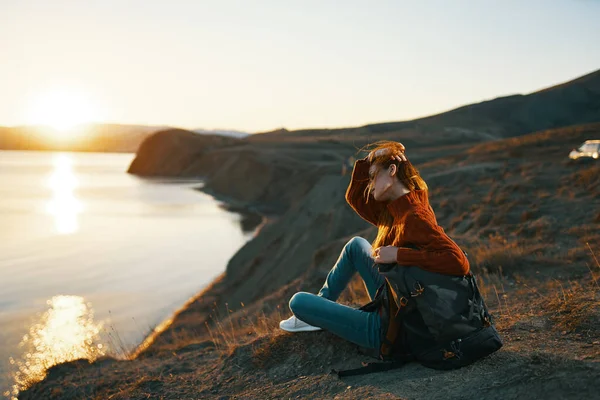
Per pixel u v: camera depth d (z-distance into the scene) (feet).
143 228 241.96
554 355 9.59
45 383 18.74
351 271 11.97
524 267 25.48
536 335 11.75
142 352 22.59
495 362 9.84
